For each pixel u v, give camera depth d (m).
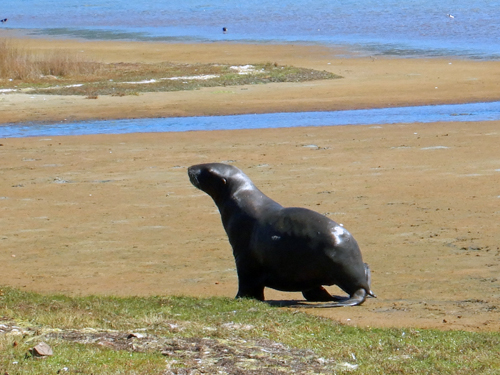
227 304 24.31
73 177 49.66
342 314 24.22
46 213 41.47
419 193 43.84
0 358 17.55
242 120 71.56
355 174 48.91
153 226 38.69
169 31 167.62
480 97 80.88
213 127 68.06
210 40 145.62
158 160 54.22
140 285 29.31
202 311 23.22
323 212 40.28
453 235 35.75
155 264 32.50
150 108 77.62
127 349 18.75
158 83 91.44
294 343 19.92
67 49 132.50
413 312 24.72
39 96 83.88
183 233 37.34
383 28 159.12
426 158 53.16
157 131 66.44
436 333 21.62
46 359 17.59
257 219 26.33
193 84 90.75
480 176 47.62
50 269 32.03
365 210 40.50
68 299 24.61
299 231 25.50
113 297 25.38
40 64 99.12
